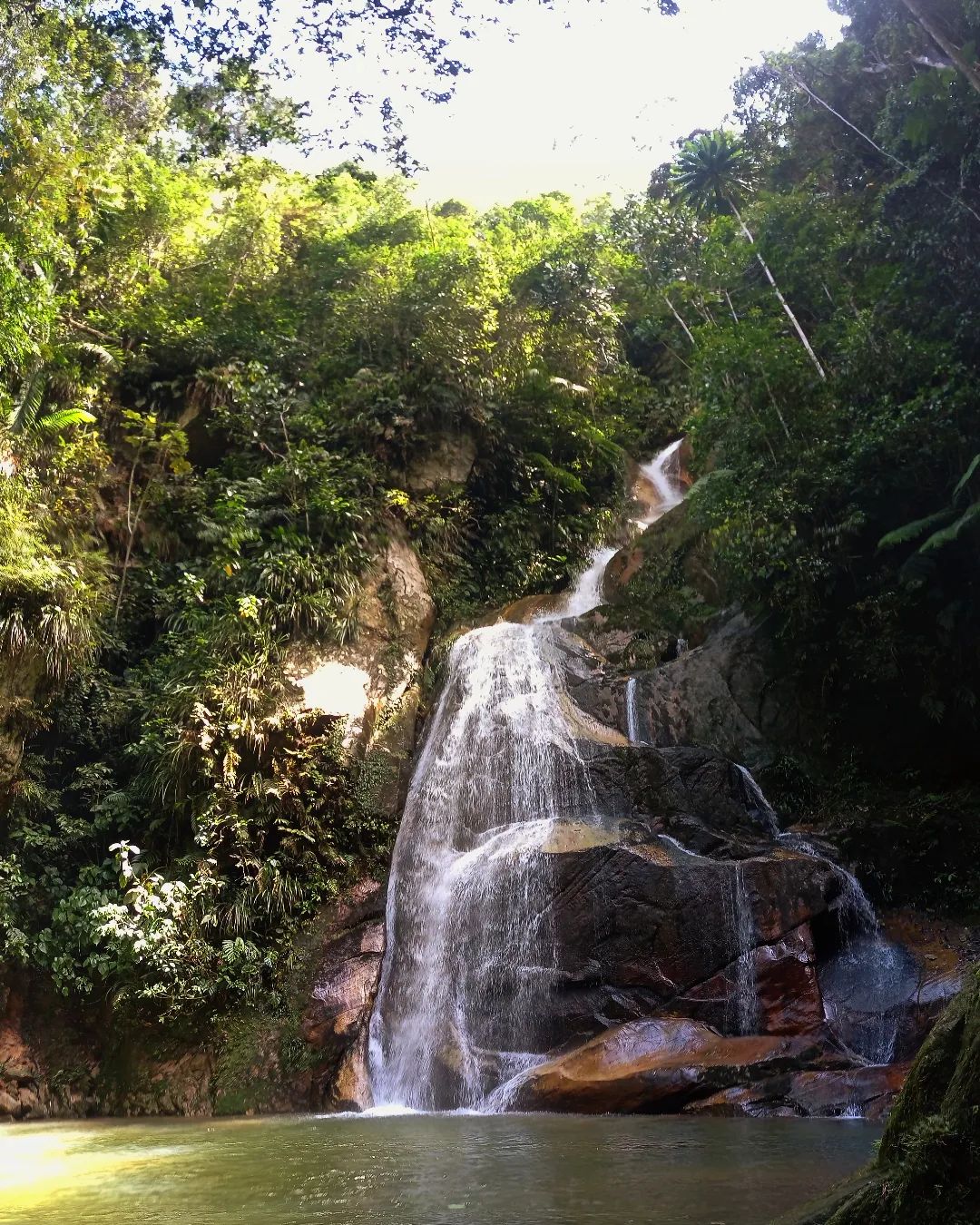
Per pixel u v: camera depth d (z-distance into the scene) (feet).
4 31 54.80
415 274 73.31
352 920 42.06
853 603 46.78
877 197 53.36
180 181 83.56
